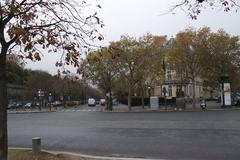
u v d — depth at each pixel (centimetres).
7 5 916
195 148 1650
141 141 1916
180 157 1440
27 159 1329
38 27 945
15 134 2384
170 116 4000
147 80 7869
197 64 6762
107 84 7406
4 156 934
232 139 1898
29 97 10525
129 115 4597
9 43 960
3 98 948
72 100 13750
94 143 1881
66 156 1401
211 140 1884
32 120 3900
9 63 1104
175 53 6775
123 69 7100
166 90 6131
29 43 913
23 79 10956
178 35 6794
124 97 11038
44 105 10162
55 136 2220
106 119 3778
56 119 3997
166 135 2139
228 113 4306
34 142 1440
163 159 1398
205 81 7456
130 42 6956
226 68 7106
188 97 9994
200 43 6725
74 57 949
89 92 16975
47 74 10581
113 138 2062
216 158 1407
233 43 7162
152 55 7100
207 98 11762
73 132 2436
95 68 7094
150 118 3731
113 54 1016
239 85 8100
